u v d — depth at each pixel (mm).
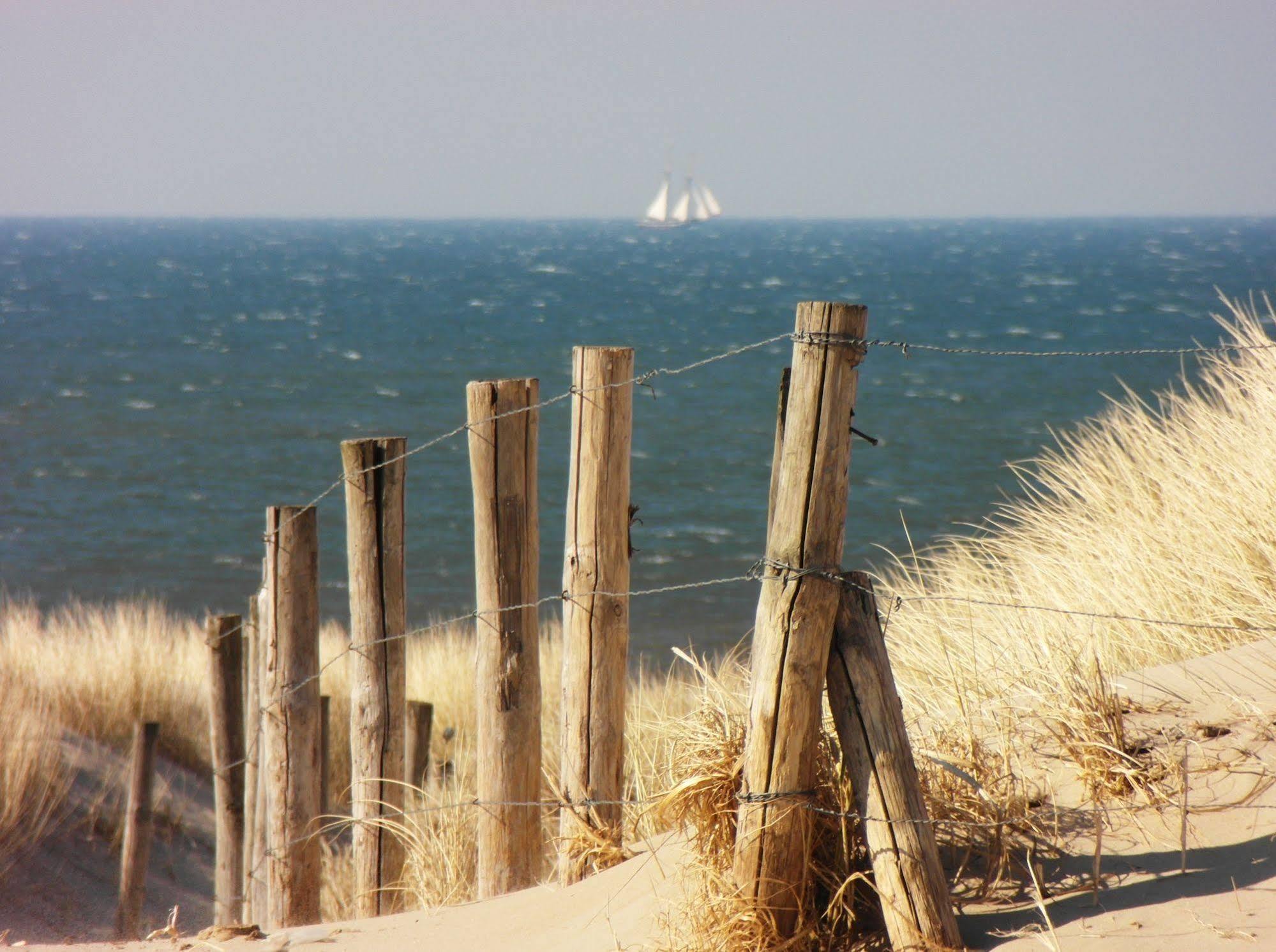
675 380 151625
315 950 14148
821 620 10266
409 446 107375
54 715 32188
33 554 74062
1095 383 138375
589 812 14609
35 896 24906
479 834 15695
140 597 65750
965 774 11102
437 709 35312
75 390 144000
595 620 14445
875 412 121938
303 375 161375
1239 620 17203
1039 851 10977
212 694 21609
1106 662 15961
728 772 11258
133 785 24609
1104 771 11922
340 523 80062
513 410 14945
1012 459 94188
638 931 11758
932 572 24484
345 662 37125
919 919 9742
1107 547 20812
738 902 10516
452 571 68562
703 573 67062
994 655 16625
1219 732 12594
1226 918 9250
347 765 30641
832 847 10891
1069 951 9273
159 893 26828
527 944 12828
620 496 14383
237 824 21406
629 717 22109
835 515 10297
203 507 86125
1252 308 24828
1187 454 22938
